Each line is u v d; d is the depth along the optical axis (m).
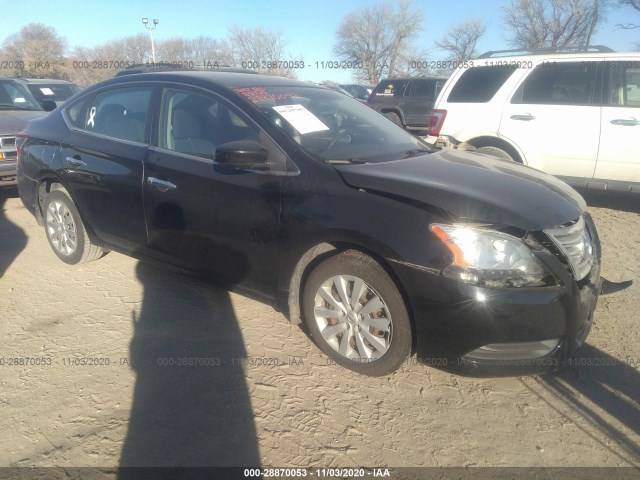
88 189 3.96
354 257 2.76
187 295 3.83
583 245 2.71
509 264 2.41
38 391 2.72
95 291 3.90
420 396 2.73
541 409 2.63
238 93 3.33
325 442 2.39
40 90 12.74
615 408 2.64
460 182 2.81
